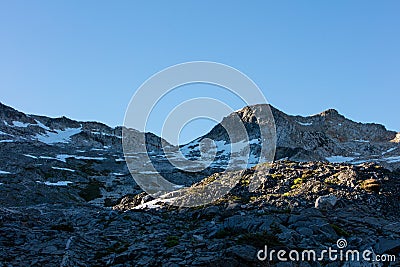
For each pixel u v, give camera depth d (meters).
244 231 19.42
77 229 22.78
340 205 23.48
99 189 82.25
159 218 25.22
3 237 19.72
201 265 15.66
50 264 16.56
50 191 72.06
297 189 27.89
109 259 17.48
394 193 25.52
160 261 16.58
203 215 24.72
